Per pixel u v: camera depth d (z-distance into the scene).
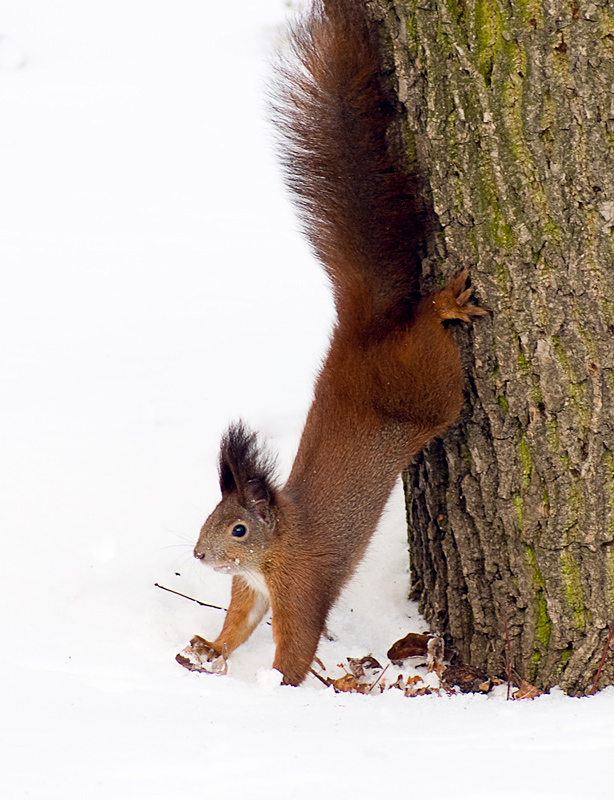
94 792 5.82
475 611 8.77
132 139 21.58
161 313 16.14
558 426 7.91
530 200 7.44
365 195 8.30
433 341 8.12
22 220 19.09
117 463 12.06
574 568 8.16
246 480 8.84
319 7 8.30
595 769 6.12
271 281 16.94
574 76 7.06
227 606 9.78
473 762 6.23
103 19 25.75
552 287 7.59
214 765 6.14
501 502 8.34
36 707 7.11
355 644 9.41
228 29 24.86
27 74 23.89
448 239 7.86
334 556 8.88
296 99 8.60
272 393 13.59
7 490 11.52
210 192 19.78
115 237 18.50
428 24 7.35
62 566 10.20
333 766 6.15
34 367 14.67
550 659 8.41
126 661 8.54
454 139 7.55
